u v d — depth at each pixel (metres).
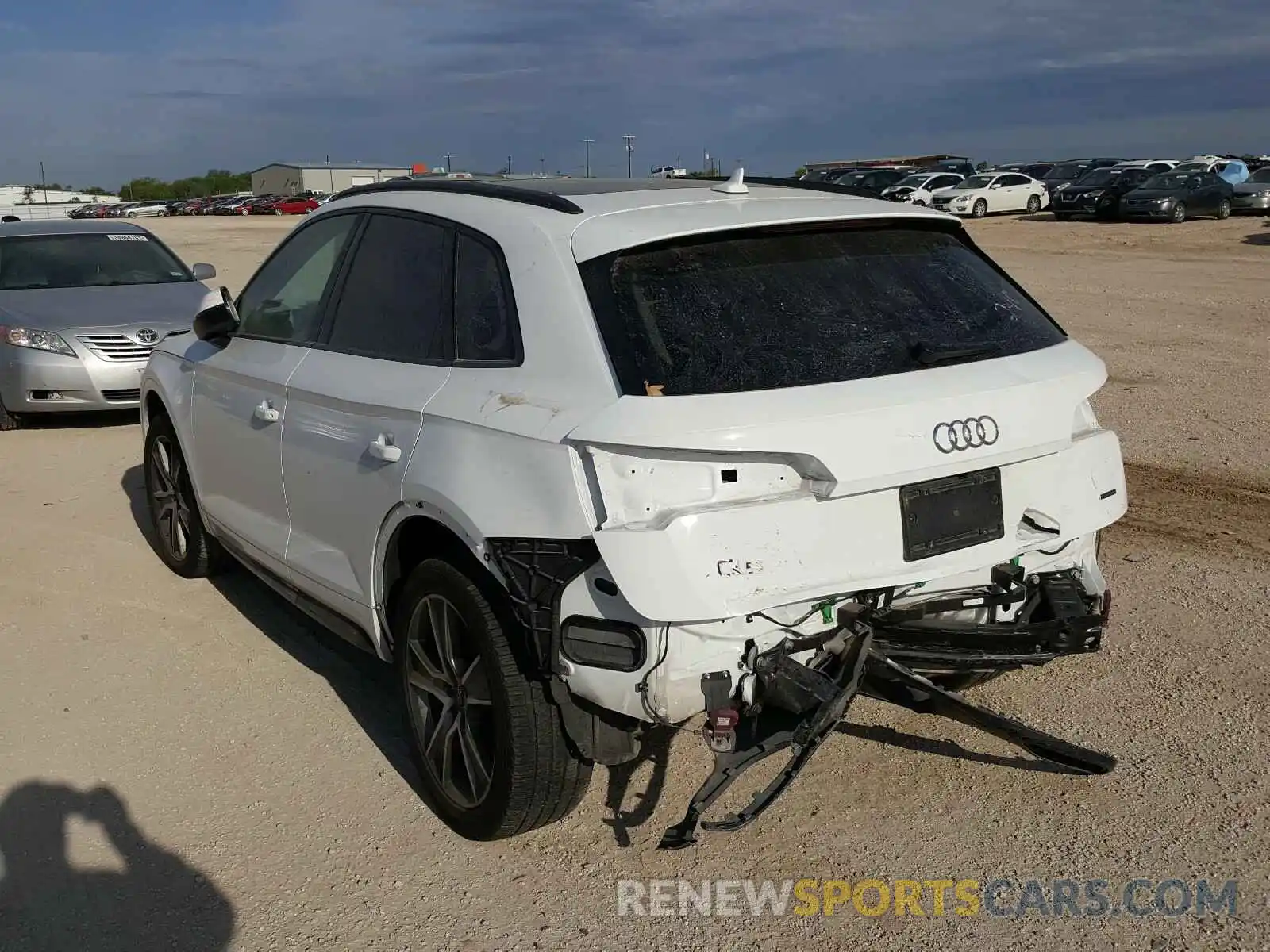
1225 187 30.36
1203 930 3.05
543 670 3.08
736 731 3.09
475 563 3.35
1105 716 4.20
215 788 3.91
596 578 2.96
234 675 4.80
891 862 3.40
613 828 3.62
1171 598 5.24
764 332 3.12
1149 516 6.43
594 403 3.00
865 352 3.17
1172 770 3.81
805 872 3.37
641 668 2.94
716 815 3.66
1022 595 3.51
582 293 3.16
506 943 3.10
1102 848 3.42
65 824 3.69
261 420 4.49
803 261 3.39
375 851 3.53
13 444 9.16
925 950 3.03
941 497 3.15
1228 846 3.40
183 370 5.43
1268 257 20.95
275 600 5.67
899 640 3.27
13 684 4.72
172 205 76.38
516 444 3.12
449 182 4.02
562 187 3.82
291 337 4.50
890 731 4.18
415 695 3.75
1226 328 13.00
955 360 3.27
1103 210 31.14
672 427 2.86
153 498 6.10
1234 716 4.14
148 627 5.34
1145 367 10.74
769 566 2.90
